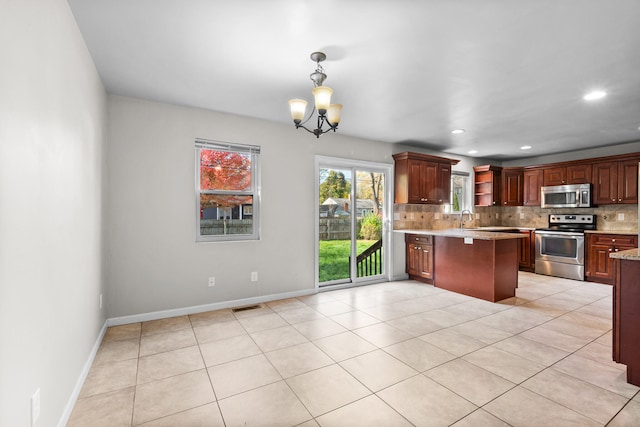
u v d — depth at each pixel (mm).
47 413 1468
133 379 2107
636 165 4633
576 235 5027
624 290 2080
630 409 1774
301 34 2018
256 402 1855
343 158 4535
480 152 5840
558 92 2951
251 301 3773
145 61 2387
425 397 1895
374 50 2211
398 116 3689
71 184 1836
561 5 1712
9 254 1126
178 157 3342
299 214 4133
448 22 1877
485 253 3951
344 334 2852
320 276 4496
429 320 3211
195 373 2182
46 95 1453
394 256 5109
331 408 1795
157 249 3244
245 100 3201
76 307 1938
